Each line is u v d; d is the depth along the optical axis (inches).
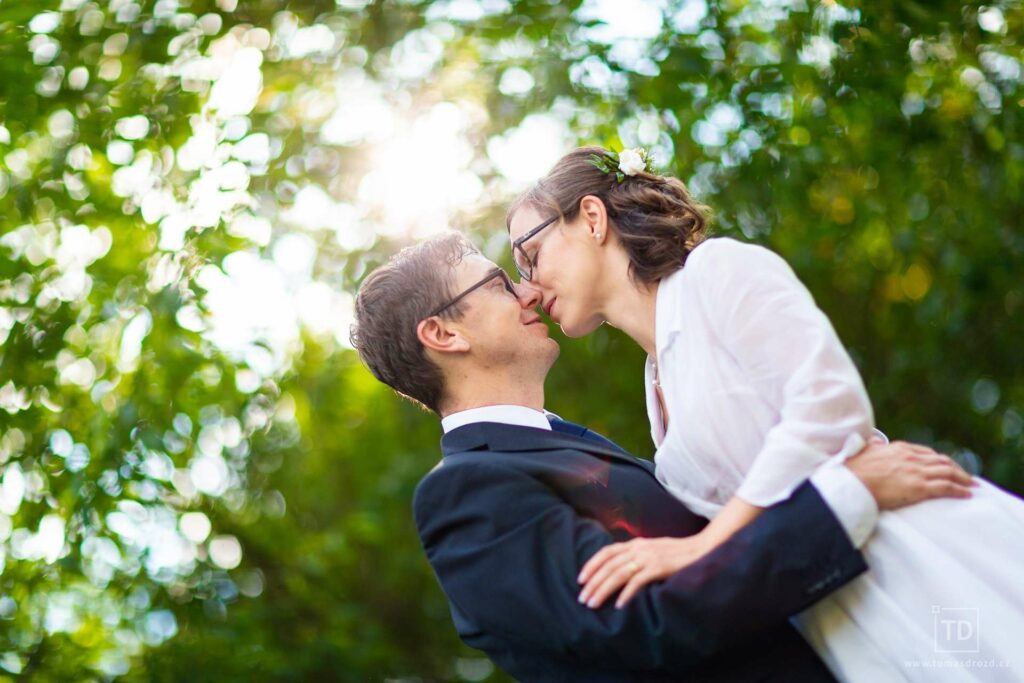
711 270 84.8
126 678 223.0
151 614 224.5
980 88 197.0
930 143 197.5
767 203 208.8
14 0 187.0
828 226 213.0
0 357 194.4
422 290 97.0
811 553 75.0
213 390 205.3
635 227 92.2
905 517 77.4
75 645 213.6
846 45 180.5
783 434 78.1
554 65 199.9
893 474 78.0
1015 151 199.0
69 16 190.1
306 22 200.7
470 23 204.2
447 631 286.4
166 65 190.9
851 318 243.3
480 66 215.6
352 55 208.8
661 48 197.3
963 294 212.4
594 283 93.9
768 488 77.2
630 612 75.6
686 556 77.5
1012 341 226.1
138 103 186.5
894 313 235.0
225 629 232.1
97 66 188.5
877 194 211.5
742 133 199.9
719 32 196.9
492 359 96.3
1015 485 225.0
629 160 96.5
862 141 200.2
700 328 84.6
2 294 193.8
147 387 189.0
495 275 97.9
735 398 82.2
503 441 92.0
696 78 194.1
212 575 231.3
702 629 74.4
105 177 193.8
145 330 183.3
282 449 257.0
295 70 205.9
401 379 98.7
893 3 177.0
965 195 209.0
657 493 87.8
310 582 258.7
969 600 74.4
